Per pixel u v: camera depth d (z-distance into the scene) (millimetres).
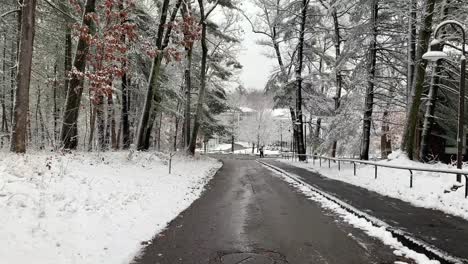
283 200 13359
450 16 21328
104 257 6570
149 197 11711
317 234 8539
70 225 7410
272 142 98375
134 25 15906
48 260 5863
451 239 7777
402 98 28812
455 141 29422
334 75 28312
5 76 26141
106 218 8461
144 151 23234
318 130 41500
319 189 15750
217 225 9328
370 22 24531
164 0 22359
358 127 27938
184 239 8023
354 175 20797
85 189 9969
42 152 14914
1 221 6453
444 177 14945
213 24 32938
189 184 16562
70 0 16438
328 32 34188
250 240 7996
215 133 49250
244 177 21891
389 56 25625
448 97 26766
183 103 36094
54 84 27750
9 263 5359
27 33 12859
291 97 36844
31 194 8086
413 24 21500
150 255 6941
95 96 16109
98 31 17078
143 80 27750
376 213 10508
